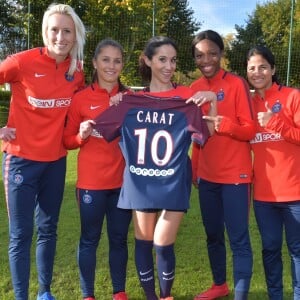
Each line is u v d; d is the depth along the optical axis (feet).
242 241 10.57
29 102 10.28
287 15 57.06
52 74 10.41
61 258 14.15
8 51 50.34
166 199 9.62
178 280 12.81
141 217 10.03
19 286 10.56
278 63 48.73
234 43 49.96
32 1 47.98
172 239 9.96
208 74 10.82
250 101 10.44
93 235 10.99
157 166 9.75
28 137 10.42
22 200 10.48
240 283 10.35
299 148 10.15
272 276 10.46
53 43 10.11
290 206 10.13
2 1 49.57
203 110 10.64
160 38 10.19
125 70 45.47
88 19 49.44
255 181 10.58
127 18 48.57
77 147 10.69
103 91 10.77
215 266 11.73
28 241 10.68
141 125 9.88
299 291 10.28
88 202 10.74
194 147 11.60
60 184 10.97
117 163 10.80
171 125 9.79
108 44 10.73
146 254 10.27
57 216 11.20
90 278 11.11
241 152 10.51
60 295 11.85
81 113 10.78
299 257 10.23
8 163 10.52
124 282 11.46
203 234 16.55
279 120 9.68
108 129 9.95
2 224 17.15
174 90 10.30
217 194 11.09
